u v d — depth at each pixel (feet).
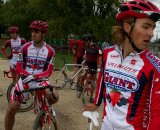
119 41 6.91
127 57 6.72
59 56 98.37
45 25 16.33
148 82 6.43
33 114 21.66
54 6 132.87
